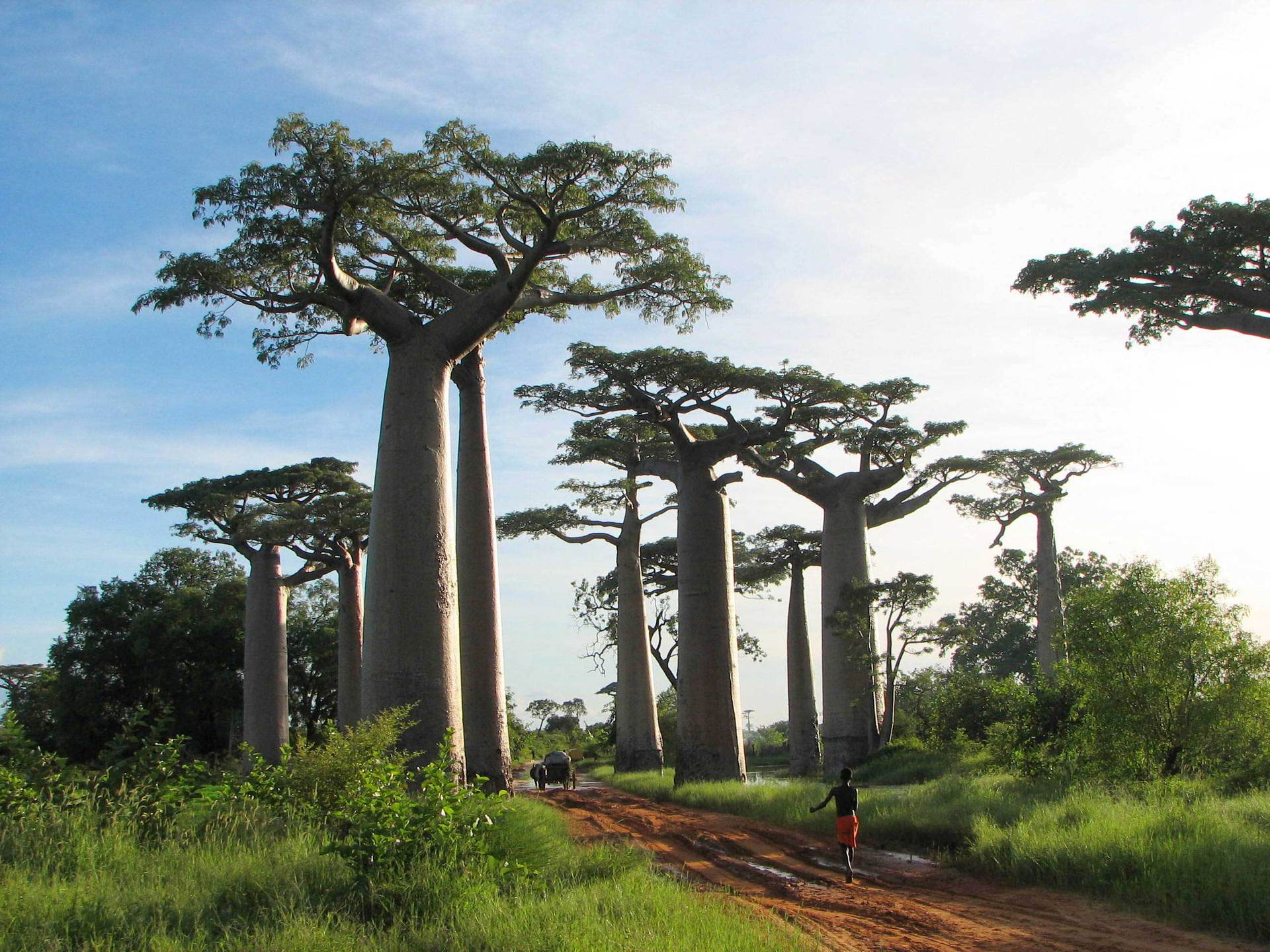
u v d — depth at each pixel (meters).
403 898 7.67
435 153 15.53
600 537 39.66
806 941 7.55
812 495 34.03
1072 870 10.95
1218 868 9.55
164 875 7.95
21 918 6.70
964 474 33.53
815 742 43.44
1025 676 59.19
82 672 43.22
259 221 15.38
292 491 38.84
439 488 15.48
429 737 14.49
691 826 17.47
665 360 27.30
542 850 9.81
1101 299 19.41
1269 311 18.81
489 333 16.92
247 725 36.72
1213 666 15.64
